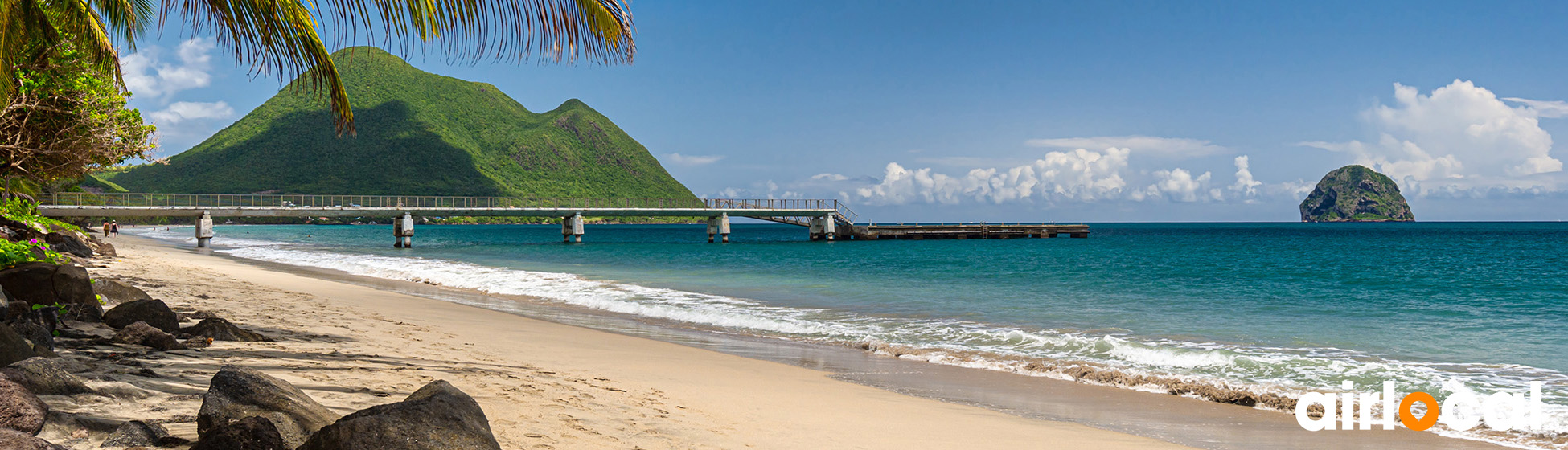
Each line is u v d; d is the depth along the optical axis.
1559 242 83.00
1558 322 16.05
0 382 3.16
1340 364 10.41
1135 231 171.00
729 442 5.29
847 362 10.69
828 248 66.31
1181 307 18.69
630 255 52.06
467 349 9.60
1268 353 11.89
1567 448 6.68
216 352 6.82
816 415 6.72
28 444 2.71
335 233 104.06
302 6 5.84
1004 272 33.44
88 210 48.22
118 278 16.31
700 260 43.97
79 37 11.36
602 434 5.00
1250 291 23.80
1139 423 7.36
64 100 18.53
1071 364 10.48
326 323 11.08
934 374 9.79
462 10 5.24
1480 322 16.06
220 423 3.17
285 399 3.45
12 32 10.27
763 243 76.12
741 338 12.90
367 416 2.95
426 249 60.00
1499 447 6.73
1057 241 84.88
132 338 6.68
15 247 12.47
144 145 23.56
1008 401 8.23
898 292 22.36
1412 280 29.72
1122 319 16.14
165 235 76.38
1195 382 9.09
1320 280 29.00
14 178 30.56
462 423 3.10
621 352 10.51
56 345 6.09
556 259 45.47
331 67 5.97
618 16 5.39
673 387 7.74
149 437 3.38
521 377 7.33
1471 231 156.25
